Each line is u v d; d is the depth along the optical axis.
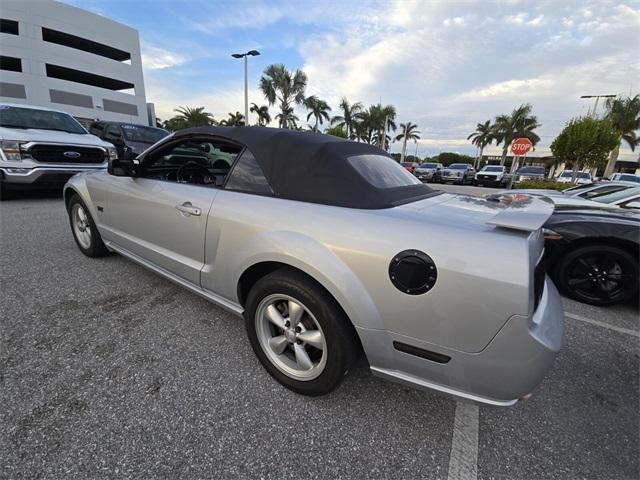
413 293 1.36
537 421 1.73
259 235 1.77
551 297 1.67
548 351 1.28
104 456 1.39
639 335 2.67
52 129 6.31
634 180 18.12
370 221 1.52
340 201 1.67
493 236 1.32
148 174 2.73
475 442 1.58
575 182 13.93
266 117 33.66
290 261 1.63
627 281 3.04
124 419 1.57
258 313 1.87
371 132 31.45
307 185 1.78
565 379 2.09
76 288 2.84
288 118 24.38
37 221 4.79
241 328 2.39
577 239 3.17
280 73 22.44
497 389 1.32
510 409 1.80
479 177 20.62
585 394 1.96
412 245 1.38
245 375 1.92
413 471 1.42
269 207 1.80
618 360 2.31
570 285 3.29
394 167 2.30
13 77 26.45
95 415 1.58
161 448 1.44
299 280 1.65
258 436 1.54
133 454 1.41
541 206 1.65
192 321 2.44
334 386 1.68
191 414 1.63
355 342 1.63
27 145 5.50
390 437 1.58
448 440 1.58
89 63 31.02
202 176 2.75
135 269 3.28
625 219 3.14
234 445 1.48
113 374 1.86
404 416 1.71
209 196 2.09
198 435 1.52
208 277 2.12
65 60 29.34
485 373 1.31
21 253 3.55
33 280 2.94
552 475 1.43
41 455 1.37
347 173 1.78
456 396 1.40
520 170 21.73
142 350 2.09
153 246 2.54
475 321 1.28
